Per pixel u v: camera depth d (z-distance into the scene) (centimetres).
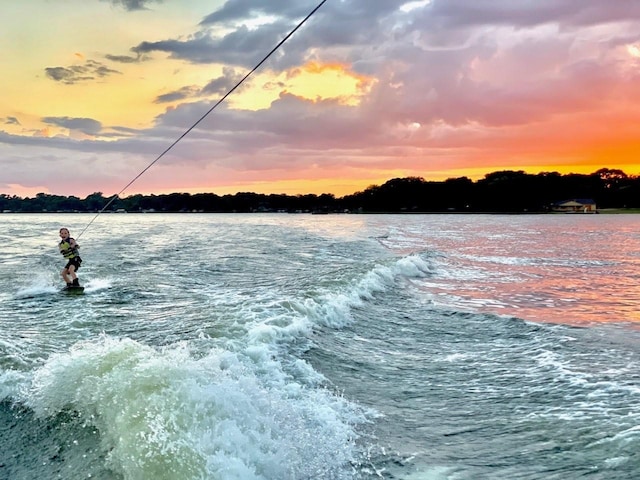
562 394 638
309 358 773
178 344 727
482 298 1391
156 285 1443
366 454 480
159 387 496
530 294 1462
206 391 495
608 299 1381
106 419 472
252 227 6203
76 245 1423
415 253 2567
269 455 438
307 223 8069
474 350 866
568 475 436
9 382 584
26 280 1529
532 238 4256
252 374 634
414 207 16950
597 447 485
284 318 944
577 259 2519
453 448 497
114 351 593
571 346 869
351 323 1042
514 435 523
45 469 423
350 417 566
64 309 1100
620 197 15662
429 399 635
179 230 5181
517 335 963
